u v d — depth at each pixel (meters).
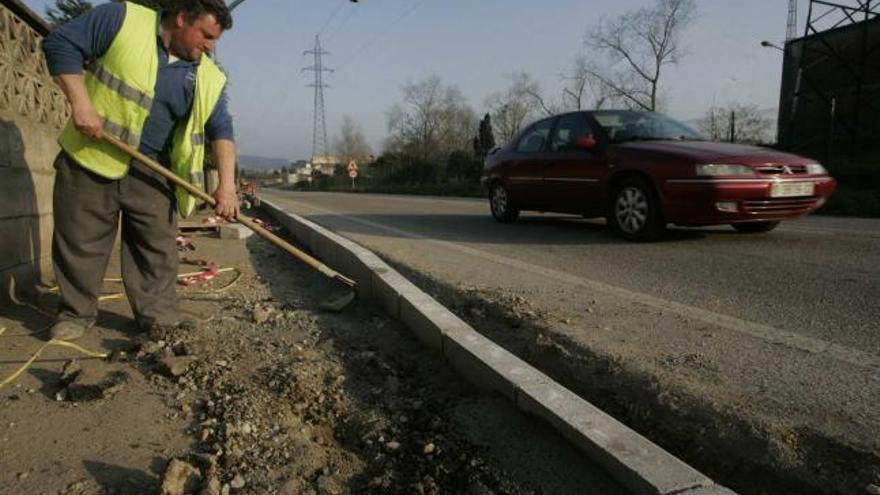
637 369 3.02
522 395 2.61
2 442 2.43
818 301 4.30
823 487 2.08
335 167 77.38
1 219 4.16
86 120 3.30
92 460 2.31
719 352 3.26
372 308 4.42
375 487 2.22
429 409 2.80
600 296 4.59
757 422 2.44
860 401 2.61
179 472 2.14
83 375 2.94
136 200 3.62
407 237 8.34
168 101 3.60
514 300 4.38
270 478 2.24
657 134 7.88
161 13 3.55
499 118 48.94
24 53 4.67
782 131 27.08
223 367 3.17
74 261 3.59
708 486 1.94
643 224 7.12
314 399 2.90
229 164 3.91
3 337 3.60
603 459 2.16
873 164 17.48
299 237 8.59
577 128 8.29
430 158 53.50
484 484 2.20
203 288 5.10
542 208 8.95
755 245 6.81
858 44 24.14
